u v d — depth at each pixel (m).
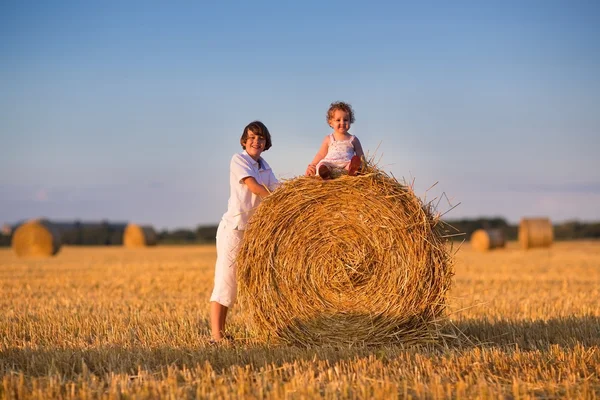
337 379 4.99
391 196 6.28
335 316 6.34
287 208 6.47
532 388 4.75
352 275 6.36
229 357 5.66
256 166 6.88
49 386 4.80
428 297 6.24
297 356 5.65
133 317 8.34
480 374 5.07
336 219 6.41
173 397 4.50
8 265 20.59
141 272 16.89
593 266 18.70
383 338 6.24
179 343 6.53
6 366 5.48
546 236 29.39
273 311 6.44
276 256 6.46
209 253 30.81
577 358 5.52
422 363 5.32
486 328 7.34
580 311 9.02
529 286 13.16
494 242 31.03
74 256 28.47
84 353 5.84
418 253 6.24
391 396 4.50
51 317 8.43
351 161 6.30
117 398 4.59
